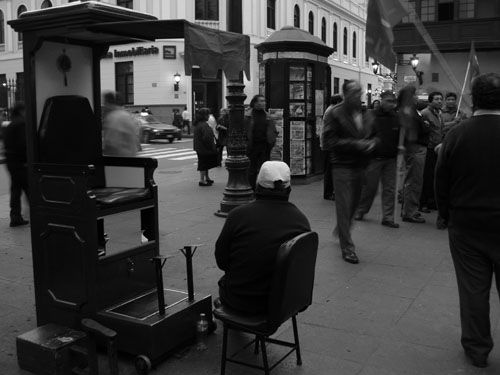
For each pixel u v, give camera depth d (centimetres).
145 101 3209
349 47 4634
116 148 661
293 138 1146
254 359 376
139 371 352
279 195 337
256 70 3197
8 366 370
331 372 360
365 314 456
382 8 548
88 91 440
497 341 406
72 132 417
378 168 763
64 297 383
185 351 386
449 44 1928
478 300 361
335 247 661
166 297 404
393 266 588
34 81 391
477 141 349
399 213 877
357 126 591
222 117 1477
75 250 371
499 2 1914
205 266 585
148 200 416
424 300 488
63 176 369
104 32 392
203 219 823
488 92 350
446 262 602
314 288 518
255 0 3195
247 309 331
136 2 3075
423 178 845
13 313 462
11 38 3725
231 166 838
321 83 1198
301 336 414
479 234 355
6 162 782
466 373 359
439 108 855
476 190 352
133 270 401
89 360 336
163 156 1977
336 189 601
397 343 402
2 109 2312
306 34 1152
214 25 3119
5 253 650
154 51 3131
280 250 311
